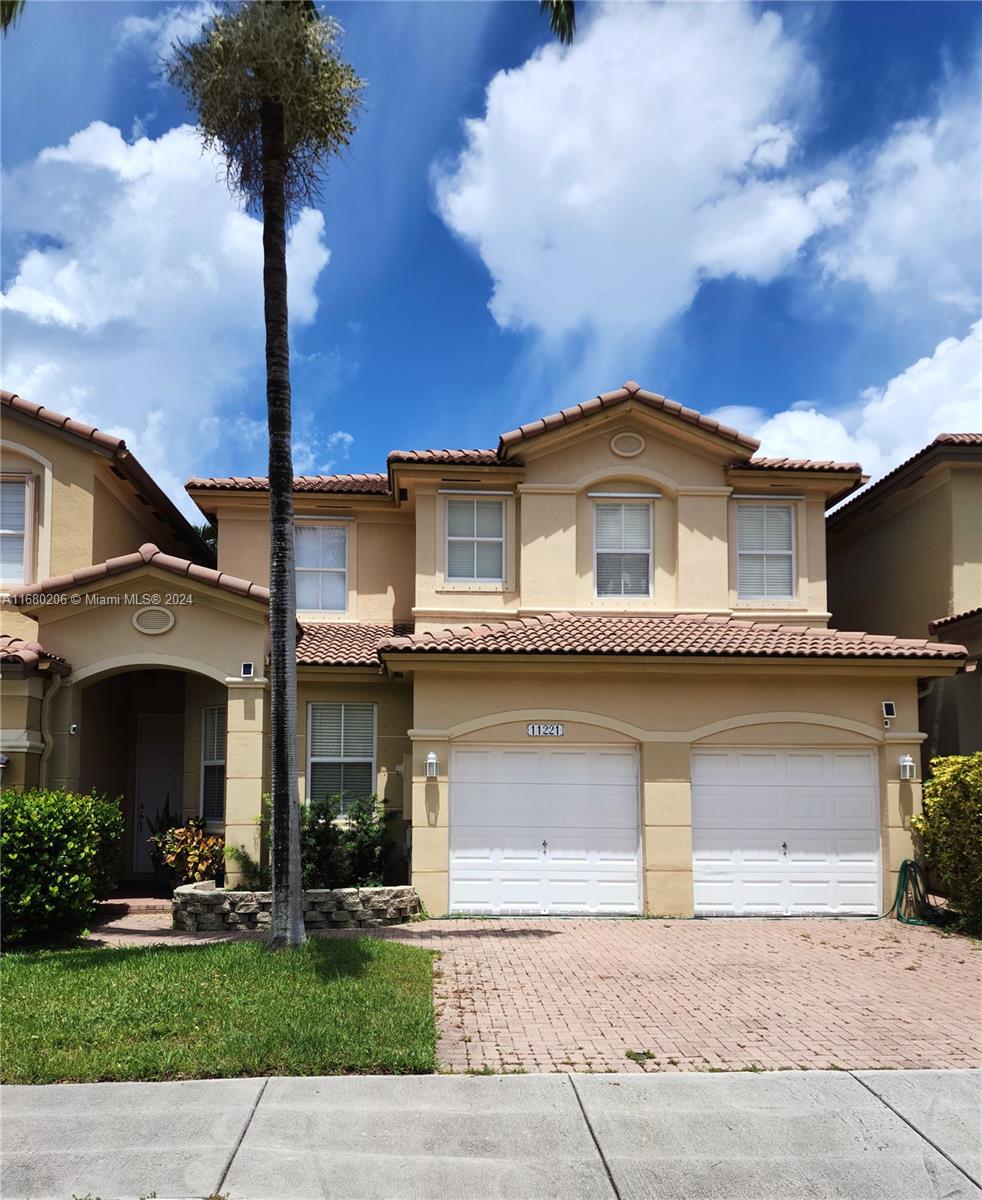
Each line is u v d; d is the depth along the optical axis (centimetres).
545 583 1661
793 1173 571
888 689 1466
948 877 1330
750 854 1435
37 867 1169
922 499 1794
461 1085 689
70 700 1423
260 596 1410
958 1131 626
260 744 1410
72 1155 579
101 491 1675
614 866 1427
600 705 1445
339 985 898
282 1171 564
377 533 1858
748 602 1708
